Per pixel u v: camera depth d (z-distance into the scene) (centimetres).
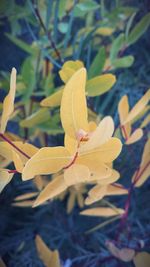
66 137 24
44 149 23
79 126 24
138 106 31
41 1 43
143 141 45
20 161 25
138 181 35
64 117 23
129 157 45
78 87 23
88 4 42
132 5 48
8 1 43
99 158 24
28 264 46
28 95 39
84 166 24
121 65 41
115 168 44
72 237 48
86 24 48
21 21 52
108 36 50
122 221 40
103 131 22
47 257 37
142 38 51
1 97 46
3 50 52
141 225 47
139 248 41
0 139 33
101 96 49
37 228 50
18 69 52
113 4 51
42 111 36
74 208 49
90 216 49
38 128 39
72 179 23
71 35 50
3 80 42
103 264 44
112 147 24
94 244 48
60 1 41
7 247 48
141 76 51
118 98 50
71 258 46
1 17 47
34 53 43
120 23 48
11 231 50
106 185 32
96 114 40
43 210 49
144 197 48
